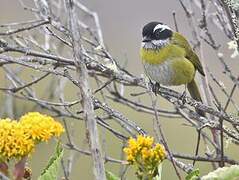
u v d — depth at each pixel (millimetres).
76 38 5840
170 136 20656
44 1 9477
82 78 5664
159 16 24078
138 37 24109
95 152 5301
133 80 8578
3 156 5086
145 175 5320
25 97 10117
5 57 7973
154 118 7312
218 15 9688
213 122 8461
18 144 5062
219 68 19812
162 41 11938
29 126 5129
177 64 11898
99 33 10945
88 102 5512
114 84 10531
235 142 8586
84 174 16859
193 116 8734
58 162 5164
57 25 8438
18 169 5156
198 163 15406
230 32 9617
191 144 20312
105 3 24625
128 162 5359
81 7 11391
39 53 8359
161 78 12094
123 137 8711
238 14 8875
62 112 10797
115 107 20969
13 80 11367
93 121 5418
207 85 9359
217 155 8828
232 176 5352
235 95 18891
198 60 12133
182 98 9852
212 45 9781
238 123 8164
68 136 10172
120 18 24672
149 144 5309
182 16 22031
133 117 20828
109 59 9250
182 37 12117
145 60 12117
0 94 13203
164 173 16094
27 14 20734
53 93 11531
